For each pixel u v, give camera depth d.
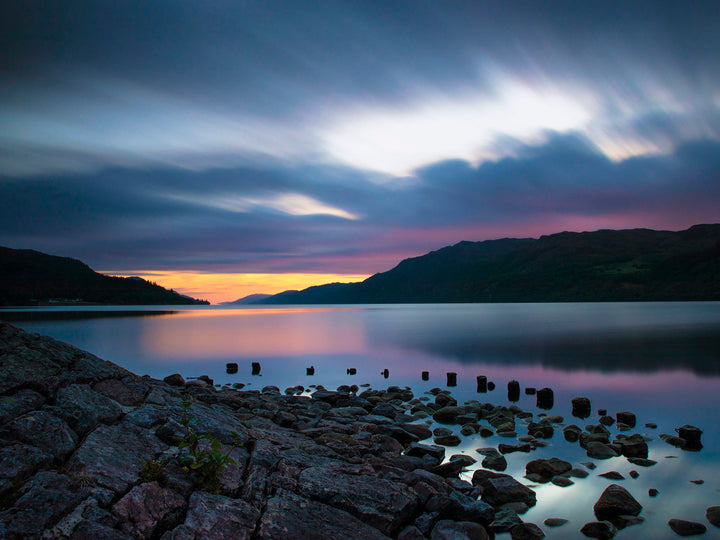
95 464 7.89
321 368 40.94
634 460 14.55
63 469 7.71
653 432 18.56
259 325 105.88
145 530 6.95
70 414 9.28
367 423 17.36
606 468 13.96
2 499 6.68
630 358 44.19
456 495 10.47
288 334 79.31
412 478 10.82
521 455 15.24
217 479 8.62
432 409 22.33
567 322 101.25
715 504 11.48
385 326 98.56
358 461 11.87
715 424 20.16
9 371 9.70
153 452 8.98
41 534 6.23
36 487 6.92
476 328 87.81
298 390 28.56
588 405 22.44
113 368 12.06
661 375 34.62
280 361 45.78
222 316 159.75
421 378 34.66
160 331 84.38
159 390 12.04
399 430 16.75
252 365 38.81
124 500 7.27
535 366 39.94
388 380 34.06
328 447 12.71
